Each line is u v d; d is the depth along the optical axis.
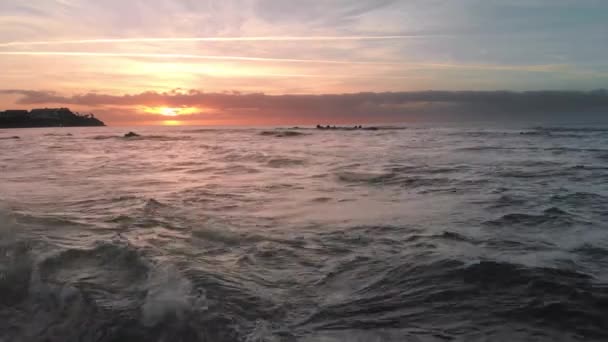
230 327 3.23
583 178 11.73
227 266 4.70
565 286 3.88
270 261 4.94
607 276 4.17
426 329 3.23
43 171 15.66
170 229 6.42
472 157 18.69
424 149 24.30
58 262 4.64
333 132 58.16
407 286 4.05
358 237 5.98
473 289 3.90
